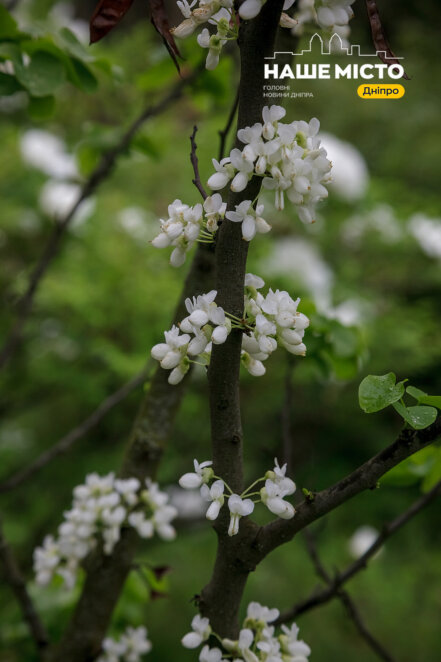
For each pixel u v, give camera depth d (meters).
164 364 0.59
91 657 0.81
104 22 0.60
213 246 0.60
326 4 0.57
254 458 1.78
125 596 0.96
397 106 2.53
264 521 1.71
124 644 0.81
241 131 0.57
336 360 0.95
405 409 0.58
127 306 1.66
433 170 2.44
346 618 1.75
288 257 1.80
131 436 0.81
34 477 1.68
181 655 1.58
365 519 1.94
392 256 2.04
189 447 1.75
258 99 0.58
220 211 0.59
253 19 0.57
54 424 1.76
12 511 1.66
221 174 0.58
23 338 1.68
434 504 1.97
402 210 2.08
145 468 0.80
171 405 0.80
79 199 1.06
